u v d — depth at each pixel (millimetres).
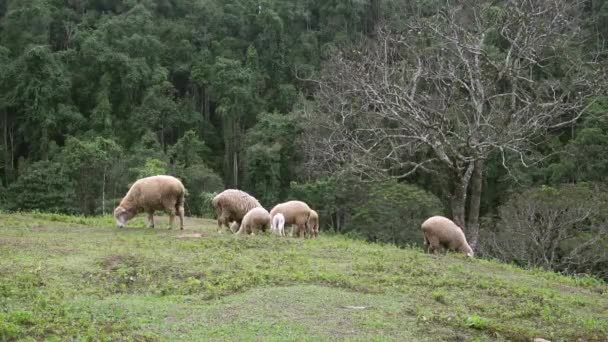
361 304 7895
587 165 32625
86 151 35250
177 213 14062
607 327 7871
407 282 9383
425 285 9336
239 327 6770
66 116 47469
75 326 6559
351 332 6777
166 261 9625
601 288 11305
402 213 29797
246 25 57594
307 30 56156
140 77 49750
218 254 10523
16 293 7539
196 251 10758
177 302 7723
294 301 7820
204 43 56781
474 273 10648
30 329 6320
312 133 33938
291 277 8953
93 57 50281
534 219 24969
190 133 43500
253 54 51938
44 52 47500
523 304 8656
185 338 6383
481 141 19406
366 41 37719
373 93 19906
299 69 52625
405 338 6703
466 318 7496
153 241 11734
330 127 27375
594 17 38312
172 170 37906
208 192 35688
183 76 56062
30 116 47062
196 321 6957
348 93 27672
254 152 41562
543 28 19719
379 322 7160
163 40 56156
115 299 7719
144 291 8273
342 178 30750
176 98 53688
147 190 13859
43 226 14406
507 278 10914
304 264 10125
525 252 24266
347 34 53812
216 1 60406
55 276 8547
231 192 14602
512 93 19109
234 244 11594
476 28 21938
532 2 20688
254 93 50656
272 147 41719
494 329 7219
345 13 54062
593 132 32781
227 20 58125
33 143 47562
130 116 48719
